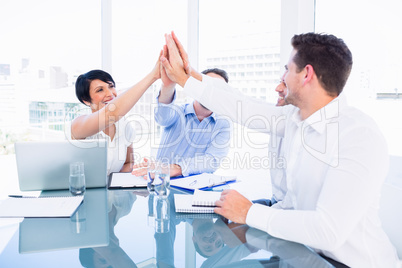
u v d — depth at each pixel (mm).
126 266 778
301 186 1234
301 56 1224
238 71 2961
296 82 1256
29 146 1408
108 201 1341
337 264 1102
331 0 2305
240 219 1090
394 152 1989
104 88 2090
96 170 1520
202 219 1144
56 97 3504
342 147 1035
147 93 3227
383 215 1721
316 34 1232
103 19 3377
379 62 2049
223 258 836
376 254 1084
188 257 839
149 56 3480
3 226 1058
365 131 1031
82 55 3463
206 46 3248
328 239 935
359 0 2121
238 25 2934
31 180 1441
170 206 1289
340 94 1251
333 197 964
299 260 837
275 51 2697
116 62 3459
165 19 3402
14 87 3574
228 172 2625
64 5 3443
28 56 3486
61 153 1451
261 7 2752
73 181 1403
